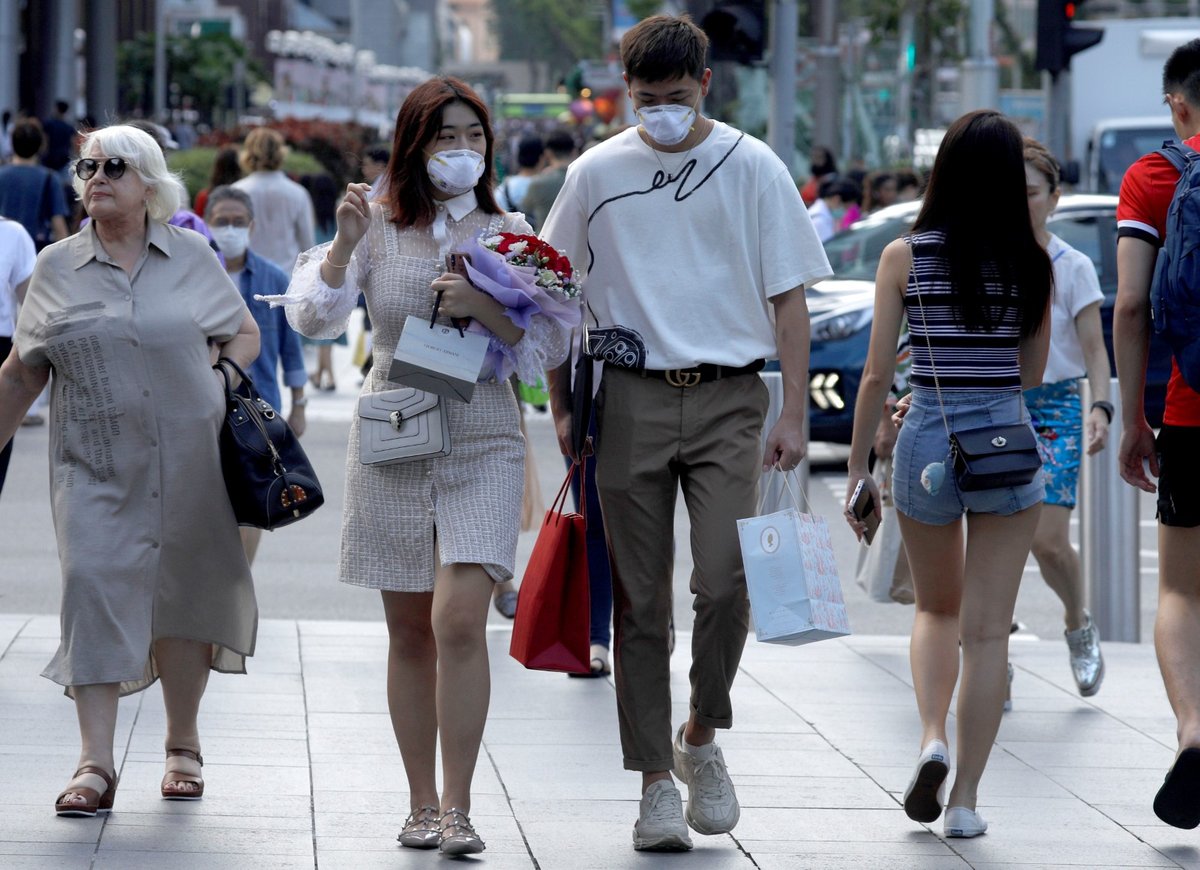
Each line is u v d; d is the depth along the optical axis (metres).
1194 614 15.05
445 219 14.69
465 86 14.66
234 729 17.95
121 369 15.09
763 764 17.25
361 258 14.62
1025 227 14.96
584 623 14.55
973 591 15.14
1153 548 33.84
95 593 14.87
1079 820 15.49
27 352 15.27
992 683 15.01
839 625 14.02
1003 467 14.66
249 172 40.69
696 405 14.48
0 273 23.58
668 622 14.80
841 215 54.62
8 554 29.30
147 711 18.52
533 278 14.24
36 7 117.88
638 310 14.53
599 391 14.73
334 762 16.84
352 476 14.63
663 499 14.66
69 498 15.12
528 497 23.20
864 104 93.31
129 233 15.45
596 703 19.67
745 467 14.48
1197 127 15.47
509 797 15.94
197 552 15.30
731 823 14.61
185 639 15.41
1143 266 15.12
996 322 14.89
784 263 14.38
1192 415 14.81
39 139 40.88
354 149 101.69
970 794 15.05
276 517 15.31
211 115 171.00
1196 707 14.62
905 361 19.38
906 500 15.27
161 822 14.74
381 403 14.42
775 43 41.50
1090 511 23.73
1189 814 14.27
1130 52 80.88
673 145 14.43
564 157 40.25
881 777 16.84
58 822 14.61
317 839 14.45
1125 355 15.32
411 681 14.66
